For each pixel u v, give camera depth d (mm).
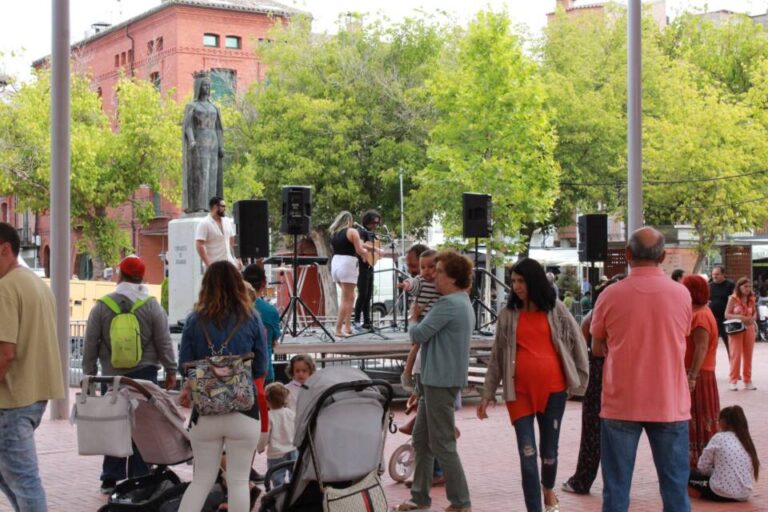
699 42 49969
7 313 6547
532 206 35344
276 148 41438
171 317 19406
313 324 18422
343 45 42906
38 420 6793
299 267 18688
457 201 36719
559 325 7711
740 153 38000
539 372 7582
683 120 39281
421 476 8477
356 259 15203
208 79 19922
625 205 41562
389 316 23266
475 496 9375
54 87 14492
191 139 19531
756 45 48062
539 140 35625
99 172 41344
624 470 6754
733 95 41281
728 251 44531
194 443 6906
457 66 41406
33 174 40781
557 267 46812
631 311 6715
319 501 7137
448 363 7930
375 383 6906
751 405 16297
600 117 40312
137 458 9203
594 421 9219
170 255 19531
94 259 44000
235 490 6871
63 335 14555
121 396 7566
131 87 42312
